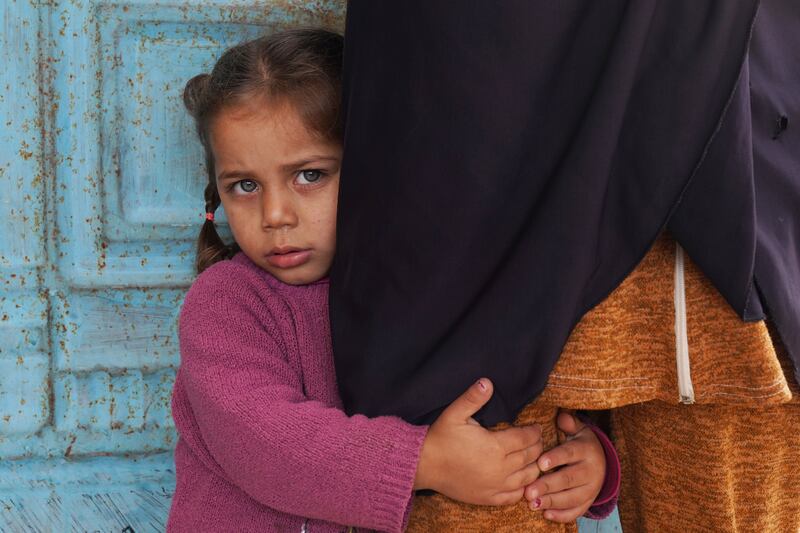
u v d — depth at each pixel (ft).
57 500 4.41
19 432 4.34
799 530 3.41
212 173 3.83
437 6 2.80
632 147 2.83
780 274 2.86
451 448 3.00
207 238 4.03
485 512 3.14
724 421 3.18
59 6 4.10
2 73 4.08
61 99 4.16
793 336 2.89
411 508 3.20
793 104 3.09
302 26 4.30
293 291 3.54
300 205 3.43
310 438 3.05
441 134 2.86
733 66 2.72
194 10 4.20
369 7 2.97
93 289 4.33
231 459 3.17
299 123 3.36
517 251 2.93
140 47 4.20
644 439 3.41
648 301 3.01
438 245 2.94
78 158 4.21
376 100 2.99
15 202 4.18
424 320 3.03
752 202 2.75
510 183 2.90
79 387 4.39
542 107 2.86
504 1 2.75
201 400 3.25
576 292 2.85
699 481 3.26
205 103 3.55
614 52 2.73
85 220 4.25
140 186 4.29
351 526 3.31
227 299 3.45
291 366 3.45
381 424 3.05
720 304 2.93
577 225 2.80
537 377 2.90
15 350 4.29
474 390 2.97
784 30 3.13
